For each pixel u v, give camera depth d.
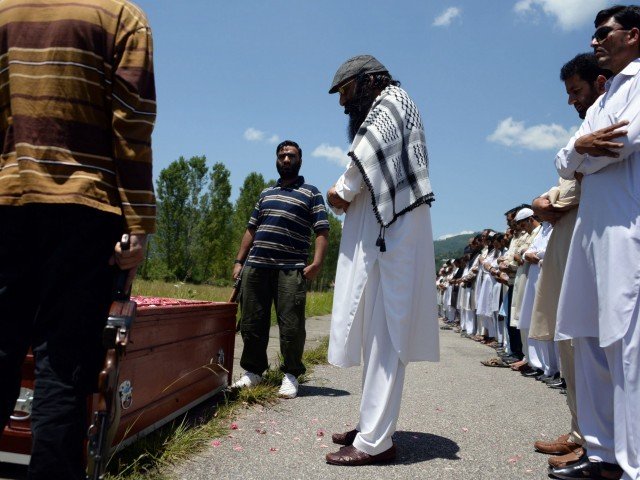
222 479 2.77
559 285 3.33
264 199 5.07
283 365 4.85
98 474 1.67
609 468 2.82
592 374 2.88
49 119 1.82
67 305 1.80
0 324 1.84
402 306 3.11
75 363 1.80
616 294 2.57
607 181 2.69
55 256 1.81
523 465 3.10
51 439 1.76
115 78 1.86
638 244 2.56
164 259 52.19
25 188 1.79
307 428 3.77
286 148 5.05
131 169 1.84
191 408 4.01
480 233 13.14
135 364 3.02
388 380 3.10
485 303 10.70
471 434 3.74
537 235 6.26
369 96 3.38
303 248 4.94
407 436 3.64
